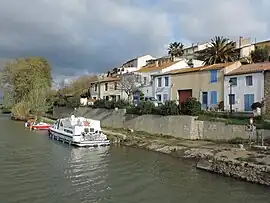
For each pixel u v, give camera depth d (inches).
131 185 939.3
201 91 2050.9
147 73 2723.9
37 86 3368.6
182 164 1216.2
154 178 1012.5
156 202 793.6
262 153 1131.3
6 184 936.9
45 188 903.7
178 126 1755.7
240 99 1796.3
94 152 1501.0
